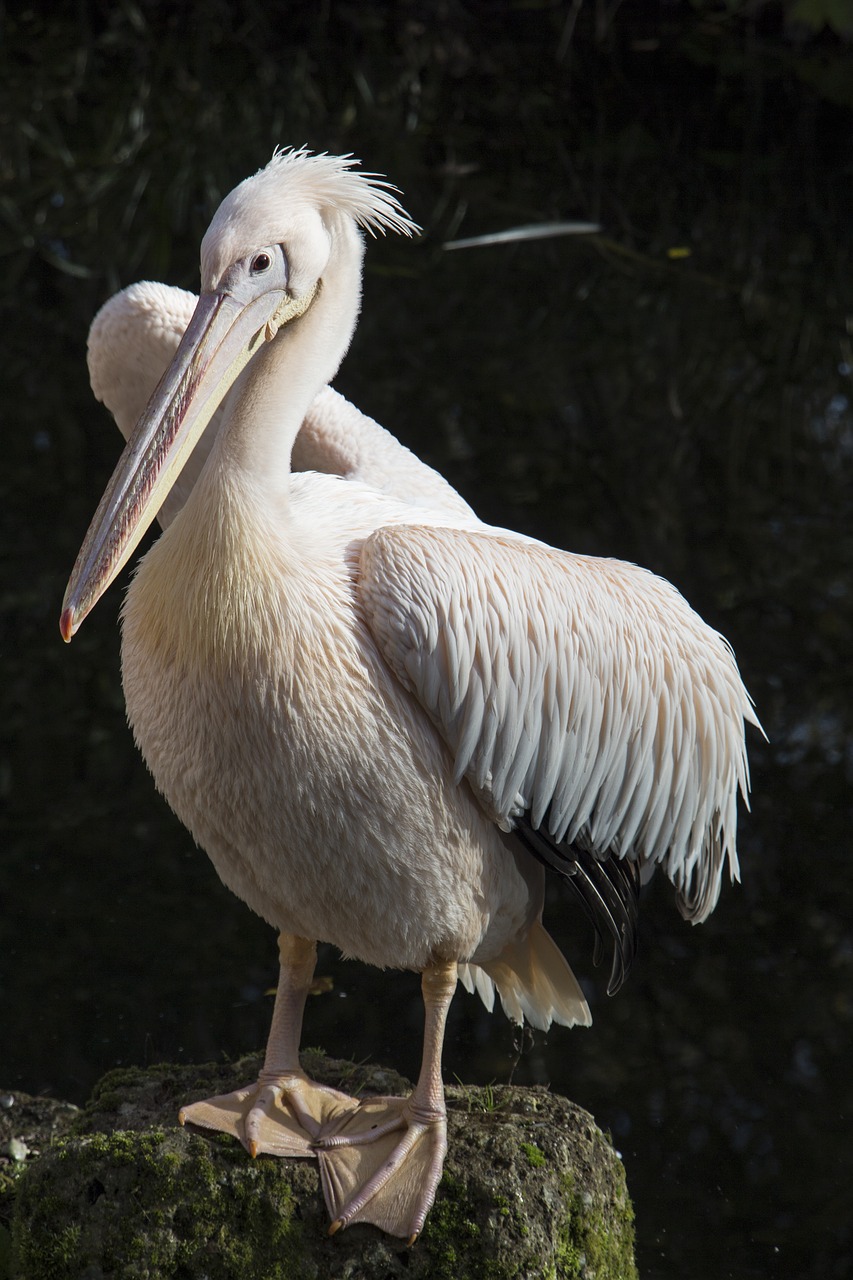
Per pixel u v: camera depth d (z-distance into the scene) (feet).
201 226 71.92
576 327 64.28
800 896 37.42
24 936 35.60
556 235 71.97
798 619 46.37
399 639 21.50
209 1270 22.17
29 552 48.57
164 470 21.79
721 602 46.96
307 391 22.16
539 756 22.93
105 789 40.75
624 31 94.12
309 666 21.29
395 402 57.93
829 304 66.49
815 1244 27.86
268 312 22.16
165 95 86.84
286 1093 23.77
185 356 21.91
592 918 25.08
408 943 23.12
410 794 21.99
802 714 42.70
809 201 75.10
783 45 91.30
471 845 22.89
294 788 21.53
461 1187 22.52
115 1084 25.58
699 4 94.58
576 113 84.89
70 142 80.94
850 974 35.04
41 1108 29.45
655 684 24.06
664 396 59.31
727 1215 28.66
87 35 94.43
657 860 25.68
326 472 28.86
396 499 26.07
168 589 21.77
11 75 89.04
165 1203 22.22
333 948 36.45
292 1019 24.34
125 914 36.58
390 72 90.17
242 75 89.51
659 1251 27.73
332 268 22.65
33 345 61.52
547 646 22.59
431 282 67.72
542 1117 24.26
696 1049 32.99
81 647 45.93
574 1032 33.45
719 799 25.66
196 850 39.06
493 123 83.76
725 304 66.49
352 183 22.62
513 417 57.31
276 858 22.24
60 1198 22.39
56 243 70.28
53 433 55.47
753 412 58.49
